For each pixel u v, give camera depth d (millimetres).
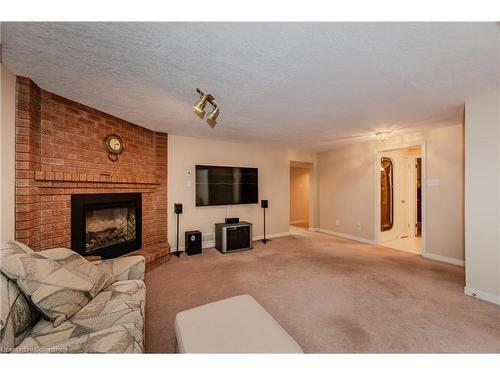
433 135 3412
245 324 1190
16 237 1771
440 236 3336
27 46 1406
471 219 2215
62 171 2221
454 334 1628
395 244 4348
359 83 1903
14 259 1188
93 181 2455
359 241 4594
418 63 1593
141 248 3236
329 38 1318
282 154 5129
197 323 1195
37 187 1942
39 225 1986
